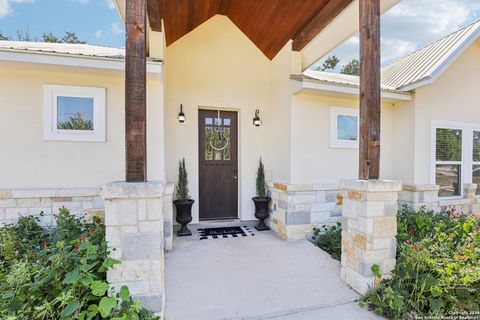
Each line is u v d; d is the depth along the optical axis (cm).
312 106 490
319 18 412
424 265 278
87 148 389
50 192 367
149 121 397
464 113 556
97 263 217
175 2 395
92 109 391
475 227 359
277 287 292
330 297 273
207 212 554
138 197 221
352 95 488
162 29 405
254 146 560
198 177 539
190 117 523
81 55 347
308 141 488
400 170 544
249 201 555
